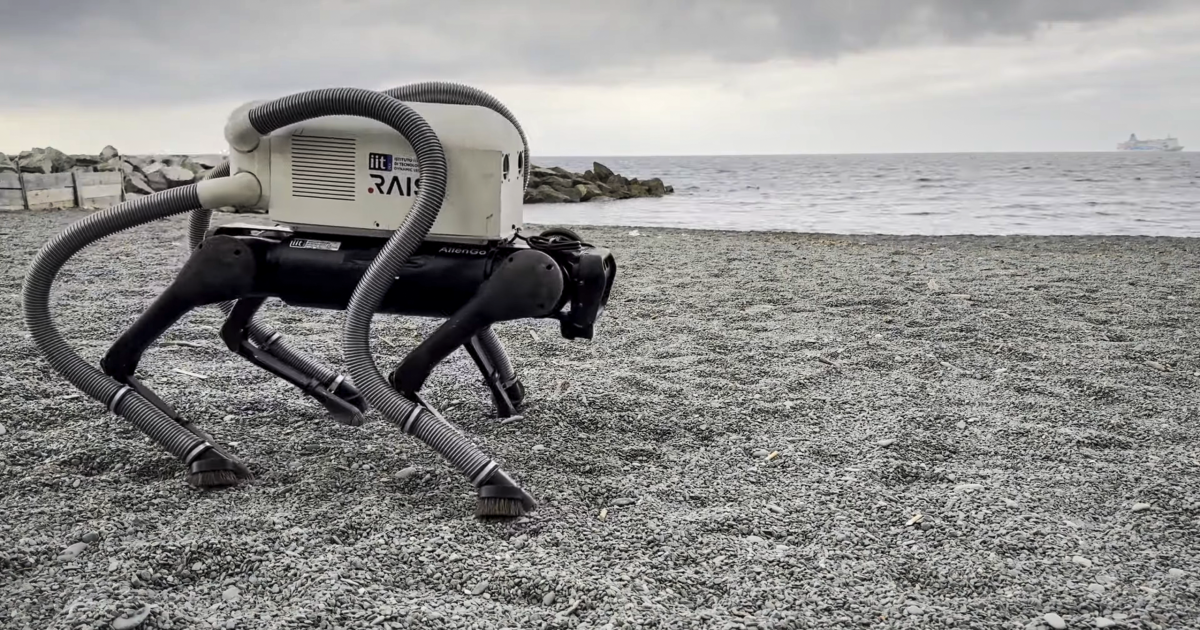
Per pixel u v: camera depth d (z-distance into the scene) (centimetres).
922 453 329
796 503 277
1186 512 277
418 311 279
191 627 194
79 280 705
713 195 3175
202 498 266
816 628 204
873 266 909
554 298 260
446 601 210
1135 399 408
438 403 373
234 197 268
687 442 338
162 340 476
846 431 355
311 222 269
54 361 274
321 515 254
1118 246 1145
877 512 272
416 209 250
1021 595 221
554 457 312
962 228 1658
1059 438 347
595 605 209
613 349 500
